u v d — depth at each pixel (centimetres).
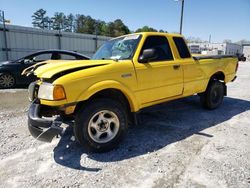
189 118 505
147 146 361
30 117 310
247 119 500
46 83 314
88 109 320
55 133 297
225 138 390
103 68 332
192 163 305
